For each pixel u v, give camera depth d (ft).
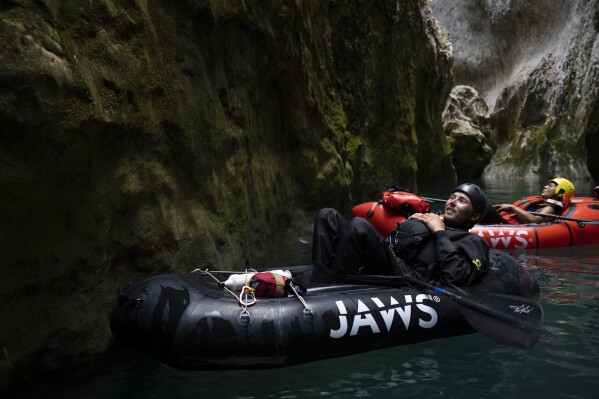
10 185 5.76
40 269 6.59
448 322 8.75
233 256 11.35
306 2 17.88
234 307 7.56
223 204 11.19
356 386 7.17
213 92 10.93
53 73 5.96
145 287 7.82
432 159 44.62
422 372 7.62
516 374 7.52
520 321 8.30
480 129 57.62
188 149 9.66
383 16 29.07
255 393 6.98
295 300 7.98
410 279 9.09
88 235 7.33
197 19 10.15
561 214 18.16
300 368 7.72
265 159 15.06
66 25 6.55
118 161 7.86
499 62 67.67
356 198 26.58
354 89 27.07
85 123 6.66
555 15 61.52
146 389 7.05
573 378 7.35
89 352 7.59
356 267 9.19
